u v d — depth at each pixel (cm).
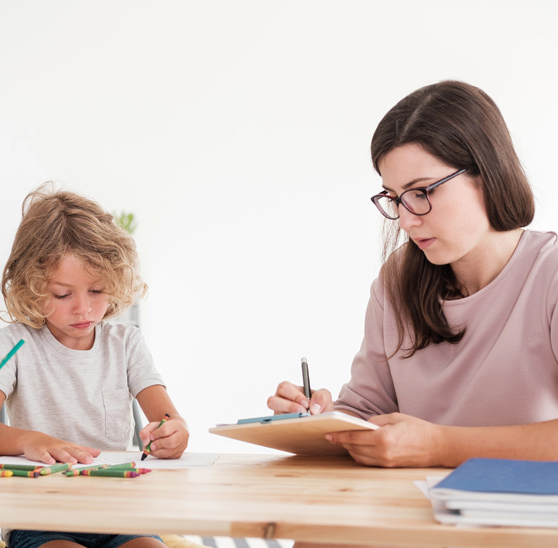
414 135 100
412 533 54
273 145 534
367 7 520
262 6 526
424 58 518
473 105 103
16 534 102
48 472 91
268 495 70
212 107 537
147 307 526
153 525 59
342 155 530
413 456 86
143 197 535
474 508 55
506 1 504
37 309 137
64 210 142
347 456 103
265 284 527
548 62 501
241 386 521
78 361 142
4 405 145
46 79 526
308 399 104
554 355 106
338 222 527
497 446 84
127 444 145
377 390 126
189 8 525
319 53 529
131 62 531
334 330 520
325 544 74
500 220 106
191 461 103
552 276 106
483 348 113
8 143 516
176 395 523
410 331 121
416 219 102
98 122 533
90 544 101
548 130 498
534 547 52
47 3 518
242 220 533
